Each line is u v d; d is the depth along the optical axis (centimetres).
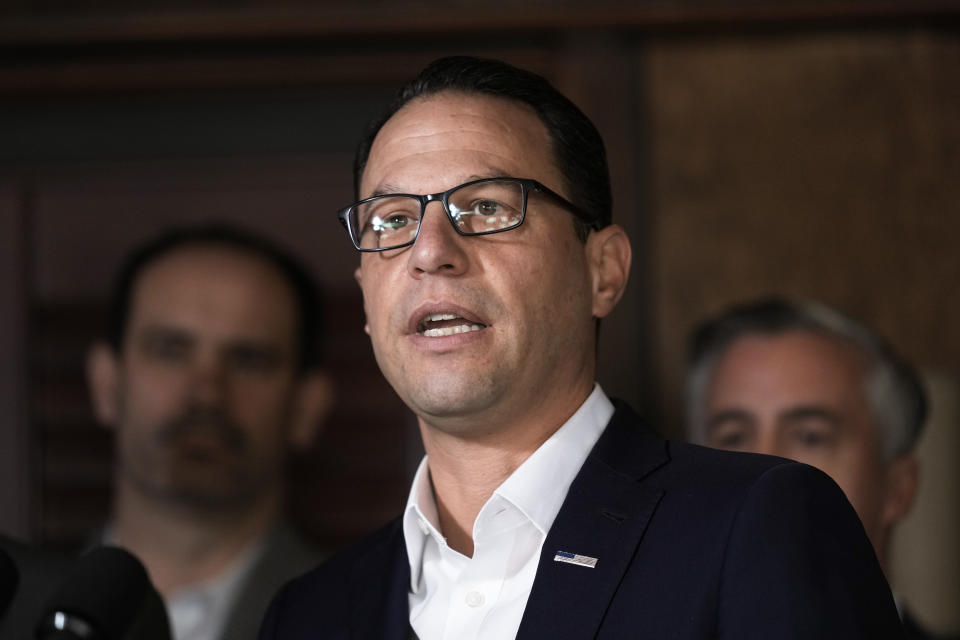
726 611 372
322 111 871
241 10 853
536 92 457
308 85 870
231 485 839
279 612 475
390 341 430
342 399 854
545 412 438
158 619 495
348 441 850
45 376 856
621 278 473
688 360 830
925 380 793
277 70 864
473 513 443
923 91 850
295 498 845
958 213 841
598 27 850
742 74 854
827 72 852
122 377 853
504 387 417
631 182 844
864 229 842
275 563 833
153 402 846
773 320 720
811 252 841
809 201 845
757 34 857
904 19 845
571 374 444
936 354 834
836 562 374
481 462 438
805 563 370
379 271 437
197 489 837
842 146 847
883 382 698
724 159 848
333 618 456
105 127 876
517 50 857
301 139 870
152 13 855
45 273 865
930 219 842
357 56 862
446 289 415
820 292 838
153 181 870
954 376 808
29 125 878
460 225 427
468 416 421
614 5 844
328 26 848
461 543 445
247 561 831
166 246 862
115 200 870
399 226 439
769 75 853
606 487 423
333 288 862
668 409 826
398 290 428
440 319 423
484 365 413
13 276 864
